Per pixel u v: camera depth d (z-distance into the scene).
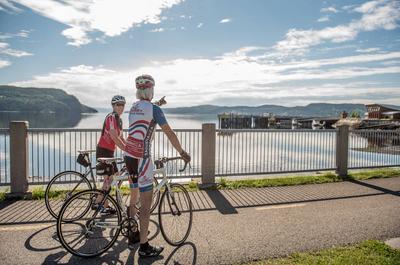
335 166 9.55
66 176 6.73
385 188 7.79
